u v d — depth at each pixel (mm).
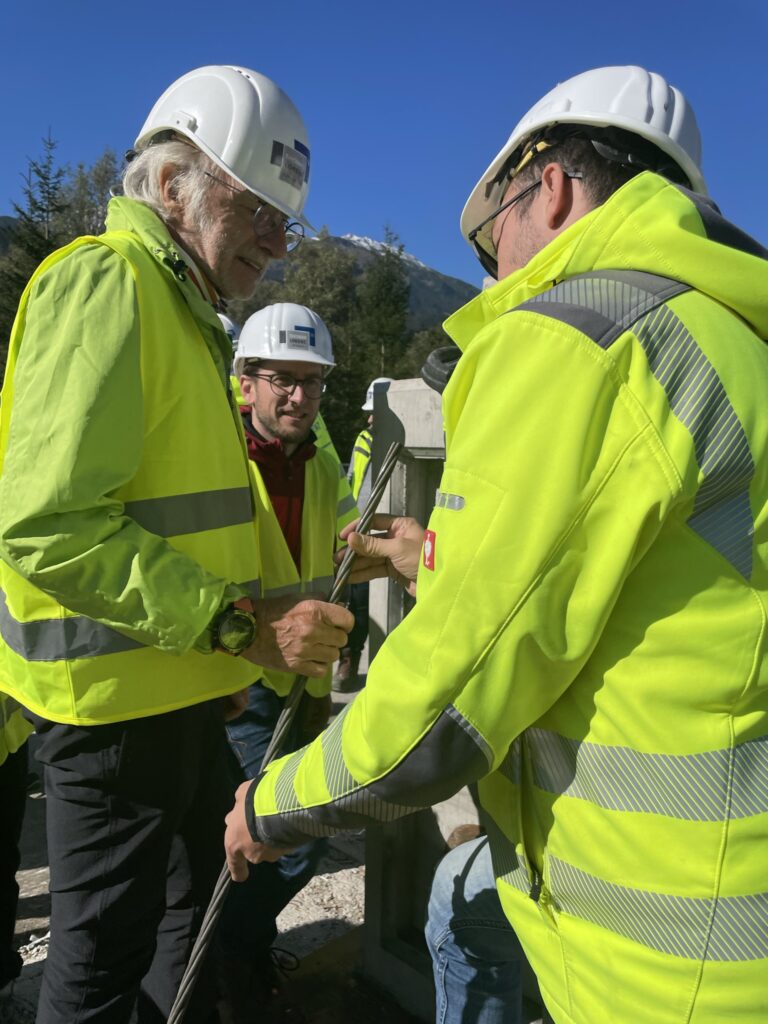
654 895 968
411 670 986
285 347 2738
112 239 1522
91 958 1607
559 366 946
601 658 997
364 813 1056
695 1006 954
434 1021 2203
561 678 972
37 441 1368
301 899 2959
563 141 1149
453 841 2240
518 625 936
